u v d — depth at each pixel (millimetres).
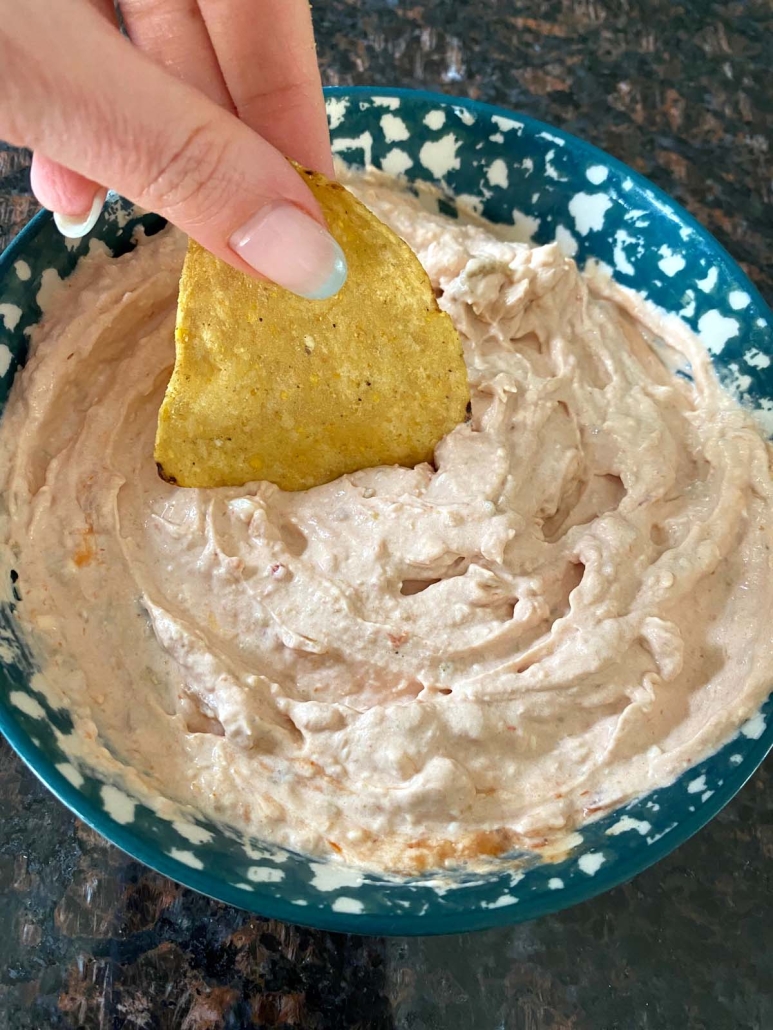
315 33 252
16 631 165
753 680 167
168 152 125
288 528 187
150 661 174
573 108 250
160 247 205
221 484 183
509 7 264
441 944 163
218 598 179
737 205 240
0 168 227
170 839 147
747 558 186
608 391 206
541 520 191
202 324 163
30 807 168
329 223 164
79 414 193
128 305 198
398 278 171
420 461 191
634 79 257
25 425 182
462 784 161
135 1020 153
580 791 163
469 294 203
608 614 175
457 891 147
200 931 160
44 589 174
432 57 253
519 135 216
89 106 119
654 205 211
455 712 167
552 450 194
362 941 162
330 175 190
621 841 152
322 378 173
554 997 161
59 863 164
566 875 146
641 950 166
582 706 171
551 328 213
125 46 122
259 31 171
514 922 140
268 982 157
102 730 164
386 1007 157
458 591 178
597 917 168
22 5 114
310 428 178
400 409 181
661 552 187
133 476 191
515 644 177
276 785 164
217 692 168
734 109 255
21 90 117
